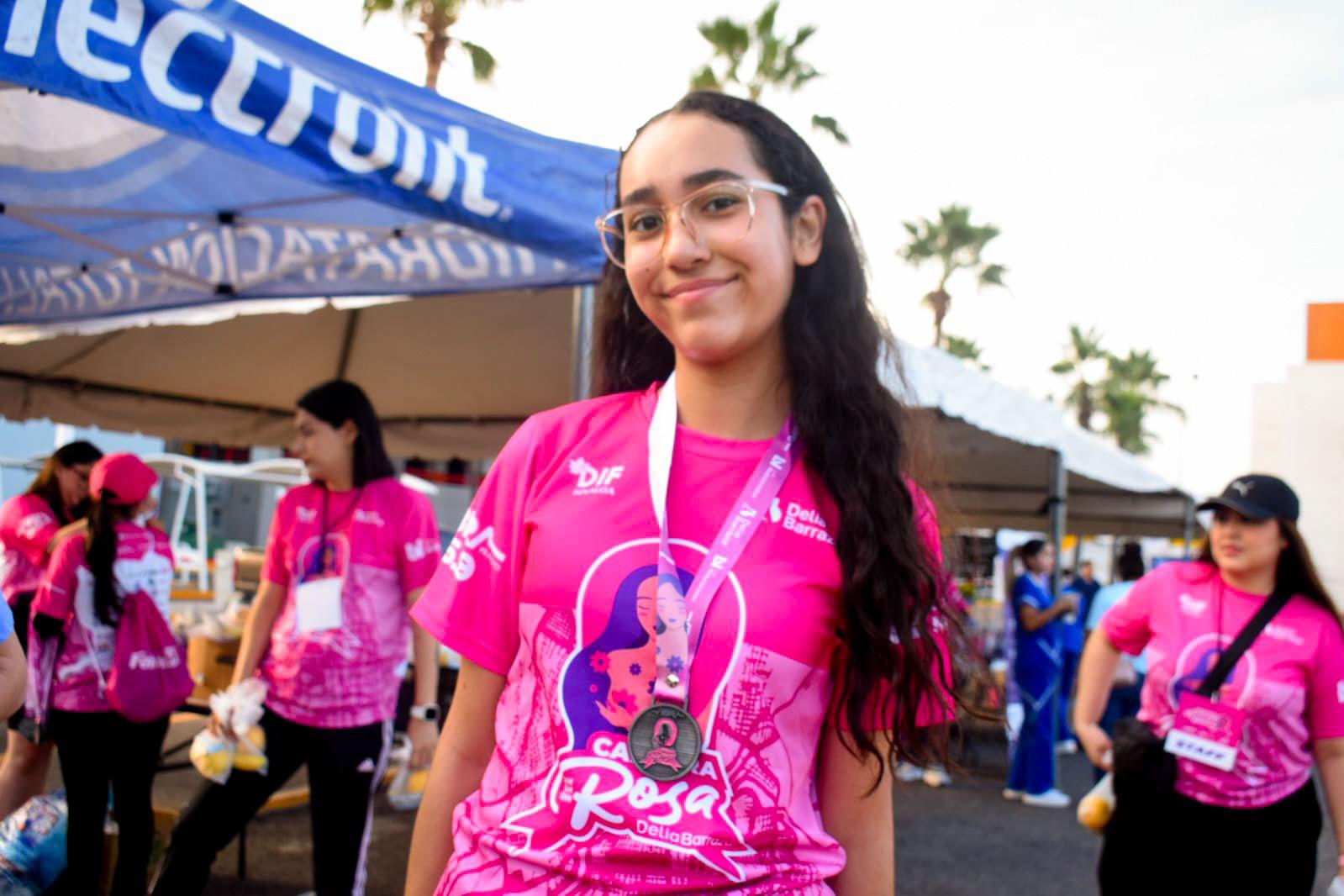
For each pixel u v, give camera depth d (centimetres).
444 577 126
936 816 677
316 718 317
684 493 117
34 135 331
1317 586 277
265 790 315
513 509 124
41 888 286
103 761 337
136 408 788
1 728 707
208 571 1278
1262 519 278
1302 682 272
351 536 329
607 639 110
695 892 102
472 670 126
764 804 108
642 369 147
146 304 479
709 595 110
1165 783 276
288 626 325
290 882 429
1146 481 1125
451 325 736
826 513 119
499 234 286
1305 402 1373
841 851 118
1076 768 909
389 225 428
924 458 145
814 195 127
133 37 192
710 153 118
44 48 177
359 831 325
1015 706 735
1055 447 875
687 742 105
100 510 338
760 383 125
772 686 109
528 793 111
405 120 256
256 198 396
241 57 212
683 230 117
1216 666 278
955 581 144
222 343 732
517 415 863
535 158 298
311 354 770
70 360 733
